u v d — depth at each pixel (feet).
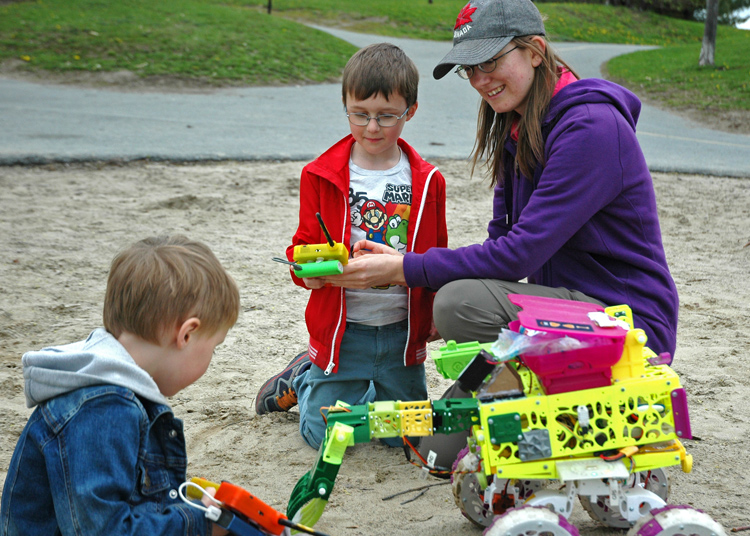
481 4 7.97
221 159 27.50
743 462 8.33
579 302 6.43
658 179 26.35
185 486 5.69
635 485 5.97
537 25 7.89
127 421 5.14
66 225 18.85
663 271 7.61
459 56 7.79
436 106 44.78
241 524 5.39
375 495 7.73
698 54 70.69
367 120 8.30
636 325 7.25
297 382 9.35
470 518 6.81
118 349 5.48
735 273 16.37
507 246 7.30
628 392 5.61
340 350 8.66
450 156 28.96
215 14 74.02
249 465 8.42
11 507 5.33
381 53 8.34
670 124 41.91
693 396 10.15
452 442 7.32
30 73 52.13
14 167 25.35
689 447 8.70
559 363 5.49
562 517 5.56
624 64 67.92
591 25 105.60
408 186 8.84
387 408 5.81
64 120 34.68
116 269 5.55
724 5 152.56
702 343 12.21
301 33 71.77
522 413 5.57
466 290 7.34
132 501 5.32
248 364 11.37
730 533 6.81
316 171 8.57
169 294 5.39
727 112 45.34
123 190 22.76
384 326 8.71
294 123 36.42
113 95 45.75
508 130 8.61
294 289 14.97
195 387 10.51
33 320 12.74
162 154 27.32
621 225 7.55
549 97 7.89
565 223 7.23
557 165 7.34
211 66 55.98
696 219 21.17
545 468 5.60
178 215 20.18
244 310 13.69
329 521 7.17
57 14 69.10
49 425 5.16
